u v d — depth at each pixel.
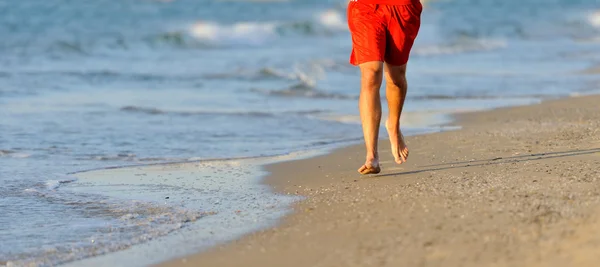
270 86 47.56
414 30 18.38
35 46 72.31
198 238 14.64
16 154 25.30
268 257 13.02
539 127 28.02
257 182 20.28
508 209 14.28
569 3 172.62
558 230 12.66
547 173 17.80
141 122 32.81
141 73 53.69
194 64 62.25
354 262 12.17
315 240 13.70
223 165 23.22
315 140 28.41
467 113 34.69
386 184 18.09
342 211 15.58
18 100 39.28
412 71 55.78
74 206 18.08
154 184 20.48
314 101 41.25
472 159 21.06
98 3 120.94
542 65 61.53
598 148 21.20
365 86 18.50
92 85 46.75
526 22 123.81
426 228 13.57
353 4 18.53
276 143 27.75
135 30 96.69
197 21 112.31
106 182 20.88
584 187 15.81
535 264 11.30
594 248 11.62
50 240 15.12
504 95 42.06
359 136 29.34
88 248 14.49
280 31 97.19
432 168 20.00
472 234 12.95
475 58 68.31
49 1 116.56
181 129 31.12
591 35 108.88
